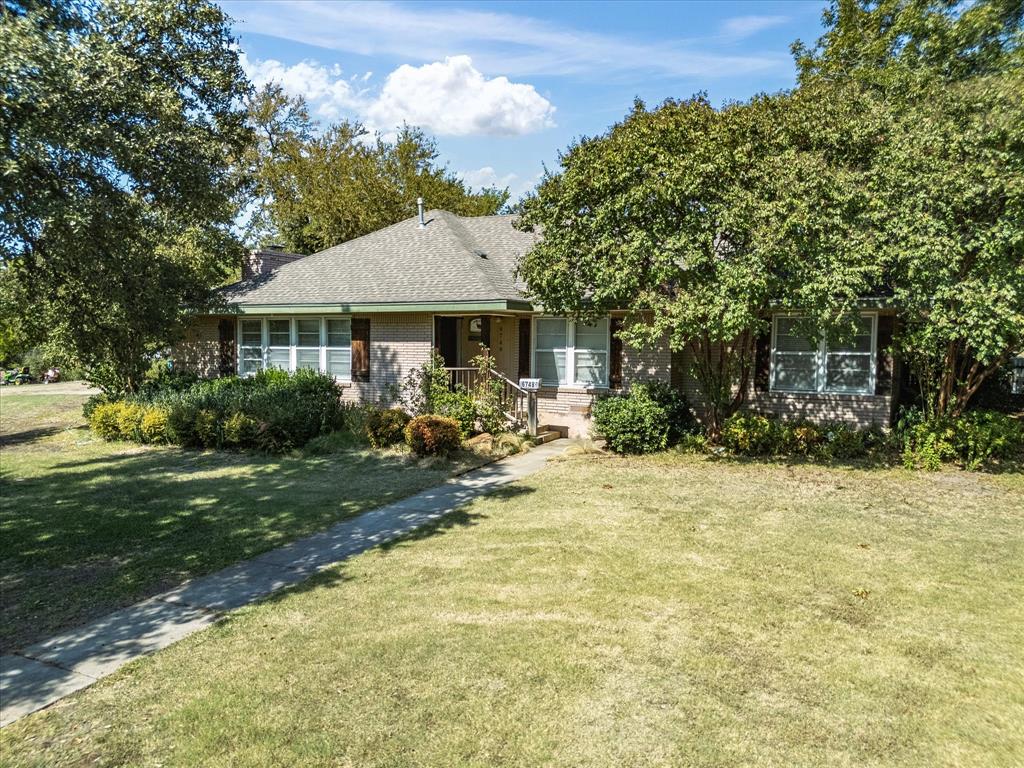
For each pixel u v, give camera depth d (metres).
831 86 11.72
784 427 12.52
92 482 11.29
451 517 8.79
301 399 14.52
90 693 4.57
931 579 6.47
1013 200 9.72
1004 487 10.12
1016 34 15.50
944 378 12.11
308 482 10.93
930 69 15.06
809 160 10.12
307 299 16.23
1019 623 5.53
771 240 9.83
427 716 4.23
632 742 3.96
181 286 10.55
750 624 5.50
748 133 10.68
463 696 4.45
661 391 13.49
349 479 11.09
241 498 9.93
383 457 12.73
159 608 6.04
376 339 15.87
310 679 4.69
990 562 6.92
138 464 12.80
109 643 5.35
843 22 20.88
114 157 7.45
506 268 16.50
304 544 7.80
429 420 12.64
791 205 10.01
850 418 13.26
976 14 15.82
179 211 8.99
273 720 4.21
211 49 11.19
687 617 5.64
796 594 6.11
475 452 12.86
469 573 6.71
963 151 10.24
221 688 4.59
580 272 11.88
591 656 4.97
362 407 15.34
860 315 12.45
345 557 7.32
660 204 10.77
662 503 9.31
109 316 8.95
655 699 4.41
